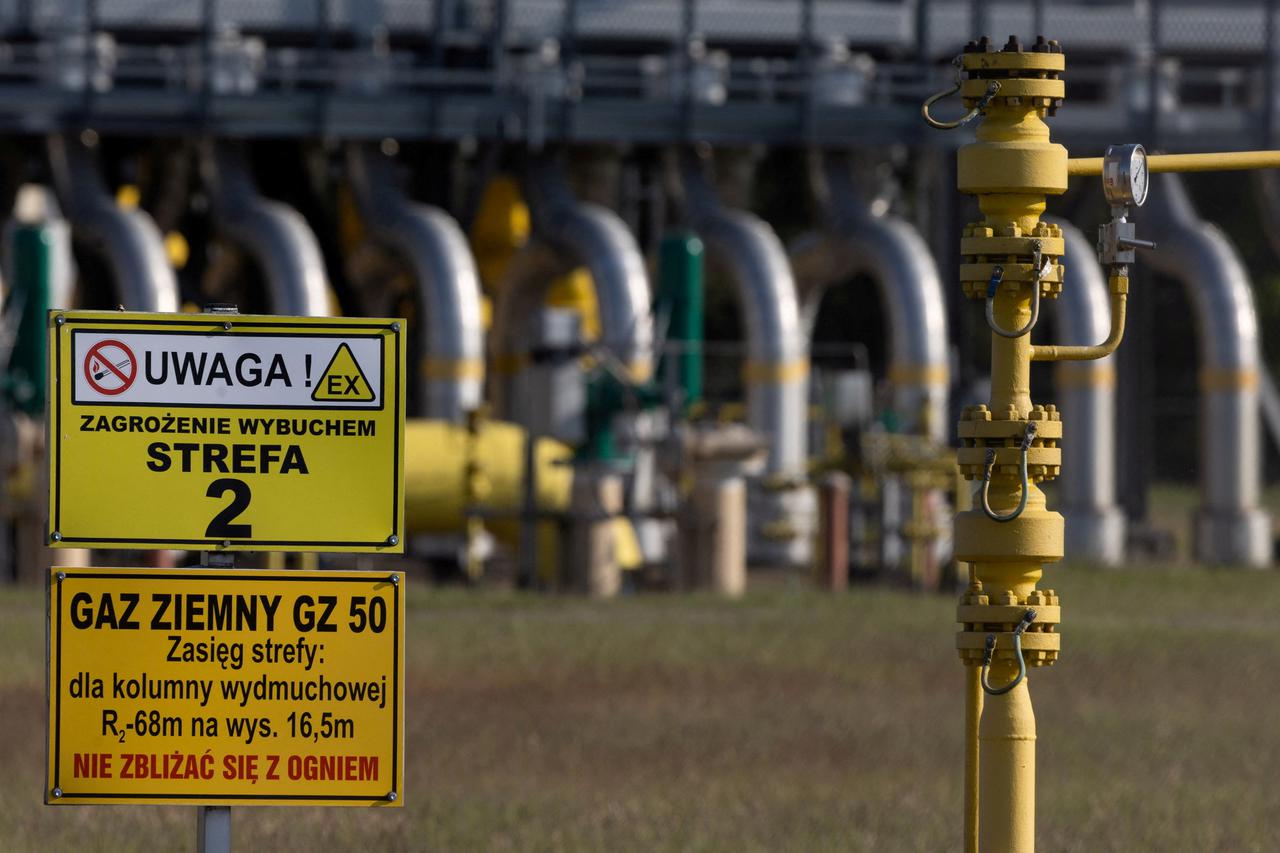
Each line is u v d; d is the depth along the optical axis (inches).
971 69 711.7
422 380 3735.2
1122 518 3538.4
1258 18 3988.7
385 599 687.1
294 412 684.1
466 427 2834.6
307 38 3826.3
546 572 2824.8
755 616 2363.4
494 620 2266.2
